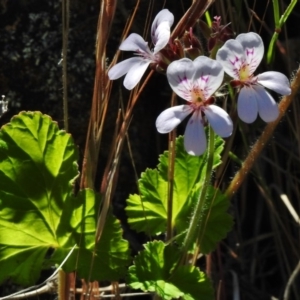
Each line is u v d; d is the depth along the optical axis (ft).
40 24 1.35
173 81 0.95
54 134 1.08
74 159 1.08
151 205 1.13
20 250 1.09
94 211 1.08
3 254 1.08
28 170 1.08
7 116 1.33
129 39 1.00
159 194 1.13
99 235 1.05
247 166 1.12
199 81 0.95
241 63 0.95
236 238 1.41
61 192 1.08
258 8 1.46
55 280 1.19
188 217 1.12
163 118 0.95
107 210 1.05
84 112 1.34
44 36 1.35
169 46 1.00
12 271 1.09
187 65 0.94
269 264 1.46
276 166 1.40
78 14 1.36
